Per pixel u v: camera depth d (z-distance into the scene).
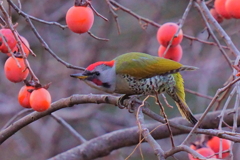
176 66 7.85
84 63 13.30
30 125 13.38
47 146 13.24
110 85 7.71
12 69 6.20
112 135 9.05
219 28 8.02
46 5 14.00
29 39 13.59
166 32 8.20
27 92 6.07
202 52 14.12
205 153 7.43
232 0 7.42
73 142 13.72
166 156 5.36
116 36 14.25
